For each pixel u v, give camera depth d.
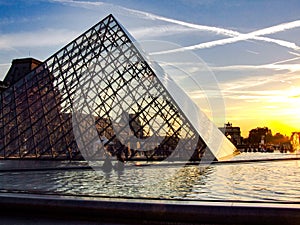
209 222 7.86
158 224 8.15
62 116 44.19
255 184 19.11
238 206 7.84
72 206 8.71
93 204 8.59
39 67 48.81
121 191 16.56
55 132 42.44
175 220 8.05
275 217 7.54
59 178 24.22
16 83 47.38
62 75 48.53
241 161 42.59
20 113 44.53
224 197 14.35
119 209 8.42
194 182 20.39
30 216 8.95
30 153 40.78
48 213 8.89
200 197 14.18
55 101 45.78
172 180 21.75
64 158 40.34
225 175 25.22
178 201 8.57
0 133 43.03
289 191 16.34
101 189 17.48
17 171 30.66
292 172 27.75
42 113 44.44
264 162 42.97
